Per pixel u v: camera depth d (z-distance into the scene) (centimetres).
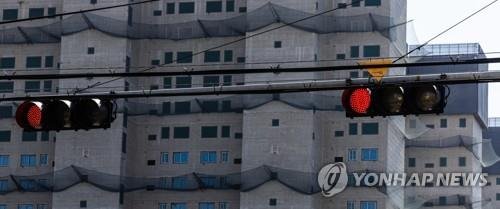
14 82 12694
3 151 12594
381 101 2242
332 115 12112
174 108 12350
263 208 11706
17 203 12469
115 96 2406
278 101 11825
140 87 12438
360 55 12100
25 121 2375
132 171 12350
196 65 12394
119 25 12306
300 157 11719
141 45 12531
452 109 15450
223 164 12162
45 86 12600
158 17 12569
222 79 12350
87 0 12400
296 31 11931
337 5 12212
